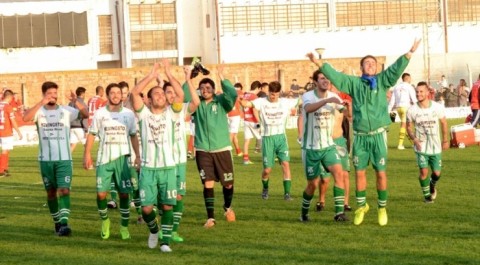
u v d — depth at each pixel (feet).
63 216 52.29
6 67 227.61
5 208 66.74
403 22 236.63
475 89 110.83
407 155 101.96
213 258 43.42
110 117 50.72
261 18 231.71
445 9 236.02
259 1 230.89
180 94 45.93
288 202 65.05
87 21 230.07
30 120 52.54
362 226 51.90
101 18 230.89
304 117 53.57
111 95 51.16
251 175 86.28
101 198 50.65
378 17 236.22
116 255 45.34
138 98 45.75
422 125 61.21
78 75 213.25
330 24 233.96
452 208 58.03
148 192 45.78
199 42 238.07
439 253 42.70
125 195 50.72
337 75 51.70
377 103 51.62
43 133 52.75
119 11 230.27
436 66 225.15
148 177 45.68
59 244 49.44
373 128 51.49
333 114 53.21
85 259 44.42
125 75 215.31
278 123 66.95
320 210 59.41
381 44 236.22
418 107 61.31
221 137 54.85
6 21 227.20
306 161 53.67
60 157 52.60
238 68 216.33
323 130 53.21
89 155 52.34
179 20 231.30
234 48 231.09
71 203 68.59
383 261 41.22
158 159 45.65
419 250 43.65
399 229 50.31
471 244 44.78
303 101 53.21
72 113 53.36
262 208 61.87
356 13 235.40
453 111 181.06
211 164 54.70
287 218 56.49
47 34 228.63
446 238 46.75
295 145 127.95
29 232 54.24
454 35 237.66
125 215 50.65
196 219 57.57
